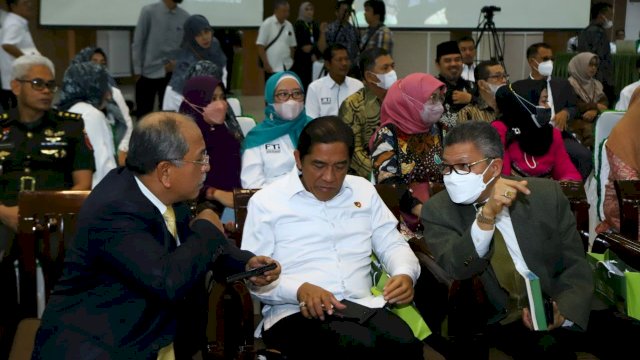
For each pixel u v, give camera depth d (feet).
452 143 8.09
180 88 19.06
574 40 29.86
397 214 9.09
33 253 8.13
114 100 14.80
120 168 6.81
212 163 12.00
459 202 8.21
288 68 29.27
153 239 6.38
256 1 28.60
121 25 27.45
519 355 7.85
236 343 7.13
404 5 28.66
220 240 6.70
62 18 26.96
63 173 10.48
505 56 33.86
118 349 6.28
